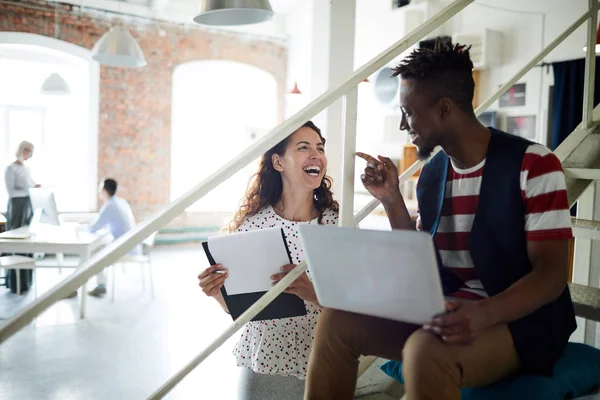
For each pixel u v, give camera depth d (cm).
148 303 513
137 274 641
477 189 118
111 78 812
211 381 327
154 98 845
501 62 586
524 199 109
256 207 217
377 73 732
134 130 834
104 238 533
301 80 907
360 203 740
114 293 548
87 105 828
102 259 94
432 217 128
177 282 604
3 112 842
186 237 870
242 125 953
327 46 447
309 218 217
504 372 106
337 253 103
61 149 873
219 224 899
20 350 385
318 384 116
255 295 170
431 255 90
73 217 785
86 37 793
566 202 105
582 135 175
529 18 554
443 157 129
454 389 95
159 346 397
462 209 121
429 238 89
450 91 114
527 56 557
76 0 779
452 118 115
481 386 105
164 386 119
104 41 579
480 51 591
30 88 856
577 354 123
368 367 160
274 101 957
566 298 119
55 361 365
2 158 847
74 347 393
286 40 949
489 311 96
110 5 802
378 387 159
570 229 104
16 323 88
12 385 326
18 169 616
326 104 114
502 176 111
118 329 435
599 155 181
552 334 111
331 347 115
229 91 941
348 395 116
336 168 447
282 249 165
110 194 548
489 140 117
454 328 94
